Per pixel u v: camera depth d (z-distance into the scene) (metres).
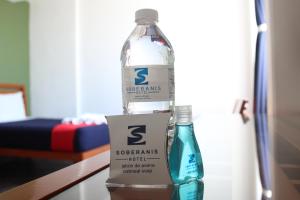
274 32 1.68
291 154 0.60
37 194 0.37
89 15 4.00
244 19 3.49
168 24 3.72
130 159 0.42
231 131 1.06
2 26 3.83
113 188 0.40
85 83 4.04
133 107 0.50
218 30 3.58
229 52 3.55
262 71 2.72
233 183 0.41
